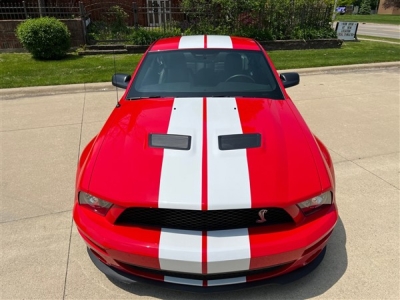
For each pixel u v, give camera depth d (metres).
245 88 3.16
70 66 8.90
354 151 4.40
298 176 2.12
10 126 5.27
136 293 2.33
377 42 14.36
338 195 3.40
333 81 8.02
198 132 2.45
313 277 2.43
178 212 1.97
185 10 11.73
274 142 2.36
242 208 1.95
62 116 5.69
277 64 9.27
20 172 3.89
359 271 2.48
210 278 2.04
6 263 2.57
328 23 12.73
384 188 3.53
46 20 9.52
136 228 2.01
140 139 2.41
